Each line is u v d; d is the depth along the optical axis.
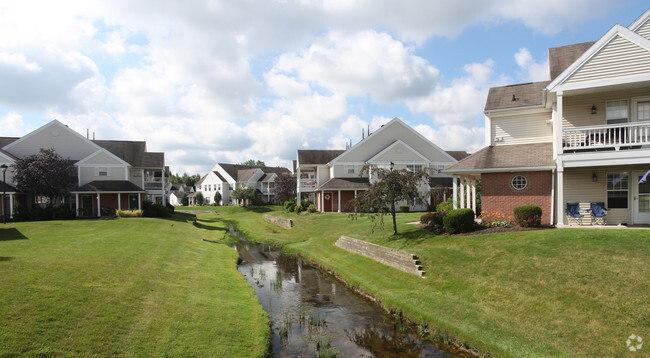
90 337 7.16
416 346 8.75
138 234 21.73
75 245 15.48
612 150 14.92
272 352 8.50
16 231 20.72
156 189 43.81
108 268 11.88
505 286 10.39
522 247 12.22
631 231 11.81
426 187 37.47
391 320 10.45
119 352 6.90
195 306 10.02
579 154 14.05
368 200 18.08
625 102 15.21
